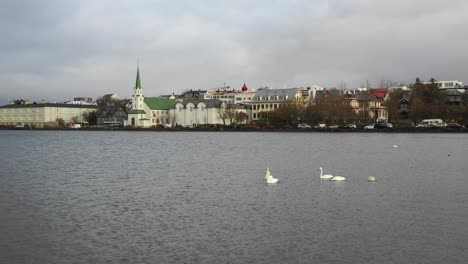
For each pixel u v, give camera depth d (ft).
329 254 106.73
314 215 140.77
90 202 162.81
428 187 189.06
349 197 168.04
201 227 128.36
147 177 225.35
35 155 358.23
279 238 118.01
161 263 102.06
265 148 409.69
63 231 126.00
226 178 219.41
